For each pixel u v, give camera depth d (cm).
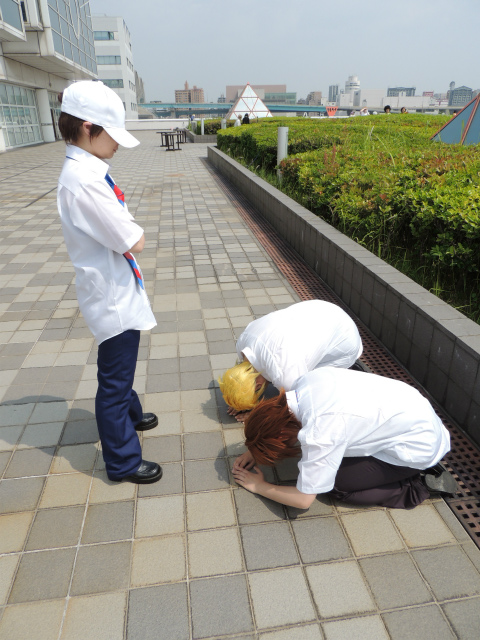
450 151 585
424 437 188
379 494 203
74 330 372
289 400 189
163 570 179
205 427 259
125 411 206
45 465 232
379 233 435
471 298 334
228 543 190
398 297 306
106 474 226
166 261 544
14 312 404
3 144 1900
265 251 573
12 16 1678
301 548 188
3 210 796
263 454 183
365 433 181
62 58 2128
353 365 294
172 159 1664
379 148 727
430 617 162
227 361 326
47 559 183
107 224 167
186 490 217
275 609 165
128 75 7138
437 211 349
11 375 310
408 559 183
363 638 155
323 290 444
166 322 387
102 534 194
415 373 294
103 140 169
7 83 2012
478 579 175
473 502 210
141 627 159
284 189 767
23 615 163
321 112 11219
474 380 234
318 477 178
